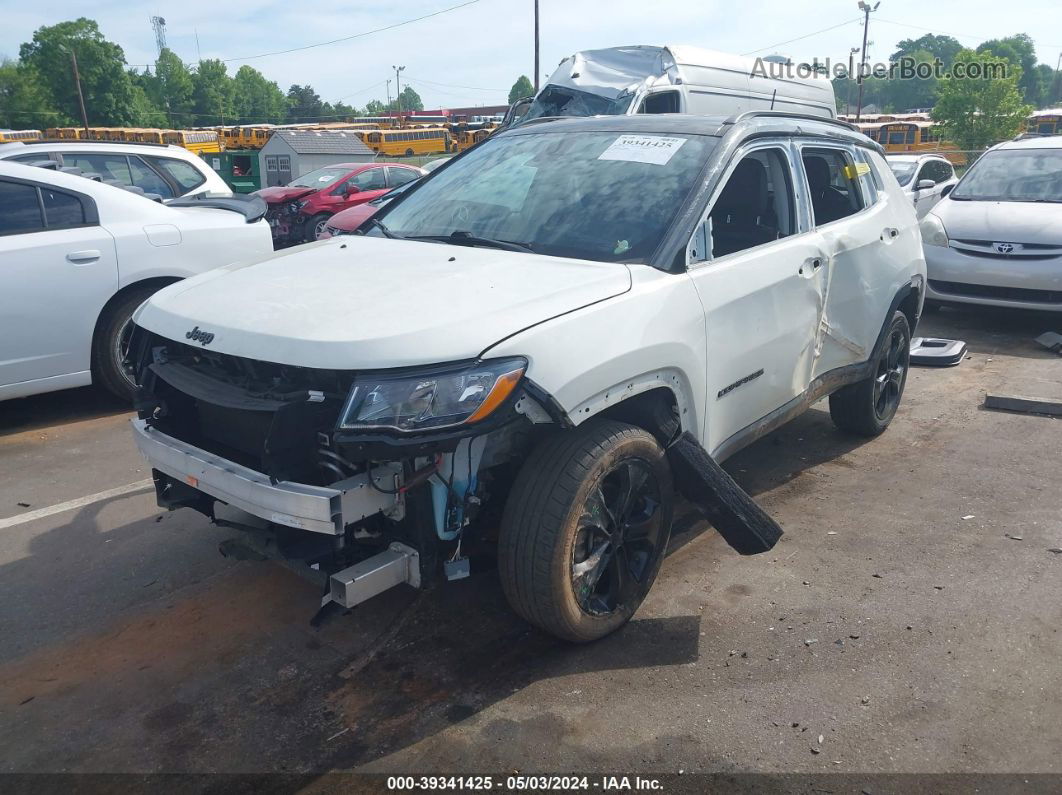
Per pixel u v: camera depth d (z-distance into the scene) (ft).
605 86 34.73
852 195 15.75
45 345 17.81
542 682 9.70
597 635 10.23
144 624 11.01
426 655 10.28
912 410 19.38
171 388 10.63
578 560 9.82
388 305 9.17
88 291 18.19
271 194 50.03
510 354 8.51
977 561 12.28
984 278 25.88
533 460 9.38
